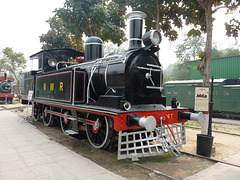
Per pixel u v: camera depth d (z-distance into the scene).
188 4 7.42
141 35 5.56
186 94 15.68
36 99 9.12
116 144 5.80
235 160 4.68
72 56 9.20
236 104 12.61
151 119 3.88
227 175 3.69
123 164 4.22
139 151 5.17
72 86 5.94
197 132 8.02
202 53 5.76
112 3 10.46
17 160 4.32
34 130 7.46
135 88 4.75
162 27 9.00
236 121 12.01
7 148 5.19
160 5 8.26
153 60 5.25
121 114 4.09
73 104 5.78
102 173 3.66
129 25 5.58
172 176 3.70
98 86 5.64
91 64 6.15
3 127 8.08
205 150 4.90
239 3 5.79
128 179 3.48
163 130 4.68
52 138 6.32
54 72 7.31
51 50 8.59
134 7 8.45
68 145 5.69
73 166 3.99
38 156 4.57
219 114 14.11
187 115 4.97
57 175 3.58
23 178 3.45
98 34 11.57
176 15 8.53
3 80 23.02
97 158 4.61
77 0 9.69
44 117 8.61
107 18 10.28
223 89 13.42
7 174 3.60
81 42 14.11
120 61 4.84
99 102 5.02
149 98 5.27
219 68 18.28
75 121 5.76
